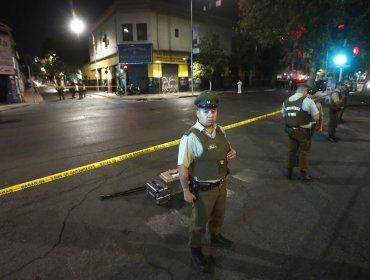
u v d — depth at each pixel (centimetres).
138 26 2759
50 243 313
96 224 352
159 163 582
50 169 557
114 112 1445
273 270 269
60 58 4962
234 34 3775
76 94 3447
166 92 3003
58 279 259
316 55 1320
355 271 266
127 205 402
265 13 1305
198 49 3061
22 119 1270
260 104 1716
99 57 3681
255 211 382
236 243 311
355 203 402
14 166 579
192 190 255
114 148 710
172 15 2922
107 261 283
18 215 375
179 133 880
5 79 2177
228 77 3716
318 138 794
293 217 365
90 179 498
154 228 342
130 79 2917
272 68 4156
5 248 304
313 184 470
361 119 1112
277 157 618
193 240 273
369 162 577
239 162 584
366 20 1152
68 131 945
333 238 319
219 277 261
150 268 273
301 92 449
